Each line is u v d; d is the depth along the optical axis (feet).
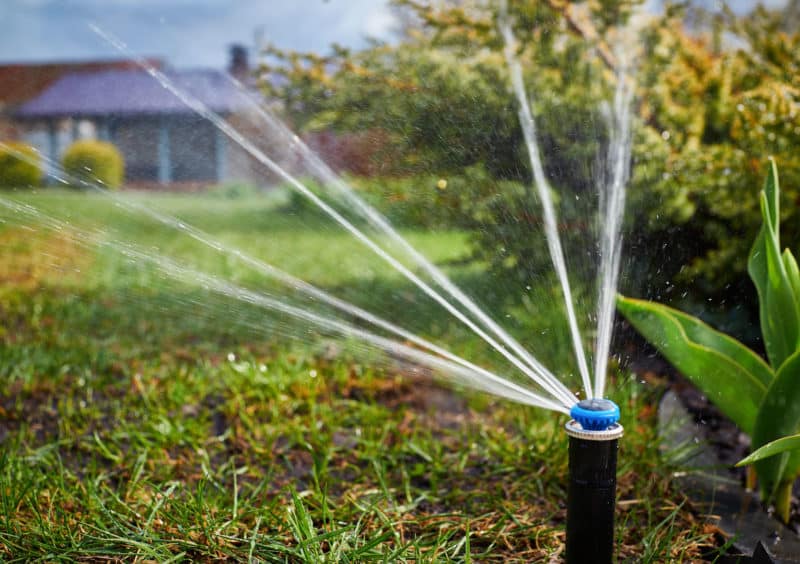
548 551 2.15
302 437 2.76
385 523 2.21
